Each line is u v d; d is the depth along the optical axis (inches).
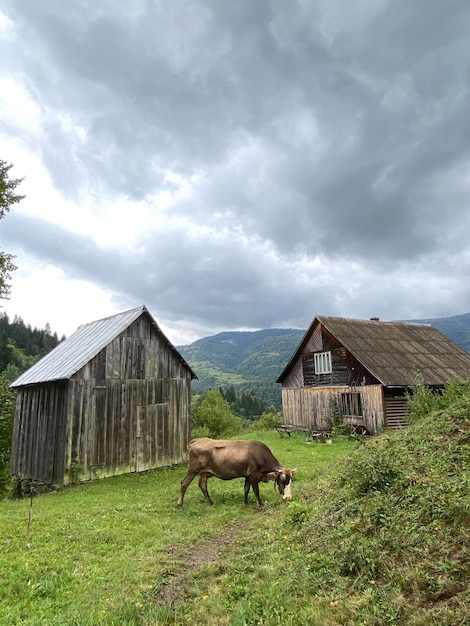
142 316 762.2
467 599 156.8
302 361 1198.3
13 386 779.4
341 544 228.5
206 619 190.2
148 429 731.4
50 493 583.8
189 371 827.4
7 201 773.3
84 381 655.1
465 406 405.1
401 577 183.3
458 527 203.5
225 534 334.0
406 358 1019.3
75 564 274.1
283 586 205.0
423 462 296.8
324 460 655.1
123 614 200.4
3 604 217.3
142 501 465.1
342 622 168.4
